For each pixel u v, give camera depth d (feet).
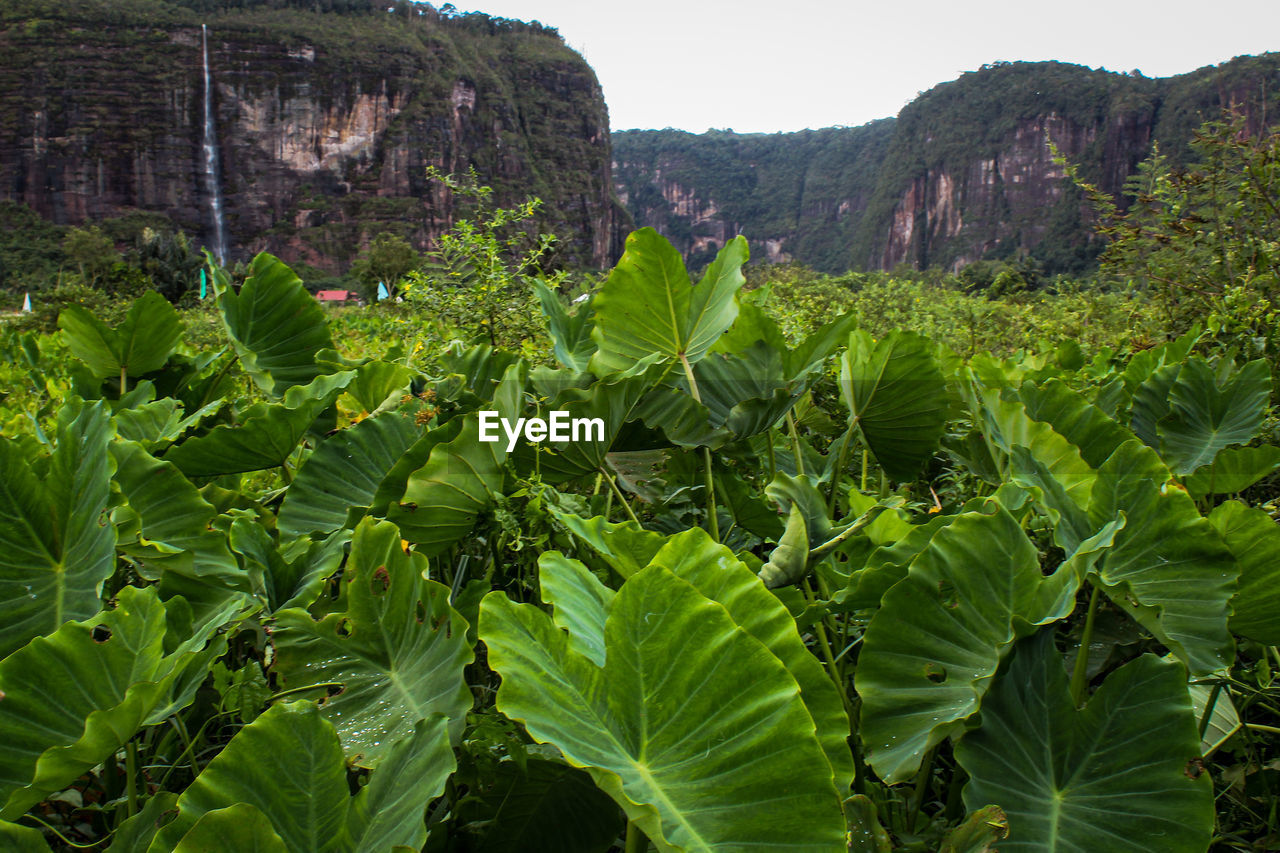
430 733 4.35
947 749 6.51
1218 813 6.20
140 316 13.99
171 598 6.11
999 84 519.60
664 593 3.86
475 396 10.17
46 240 345.31
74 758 4.09
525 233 21.66
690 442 8.39
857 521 6.33
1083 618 7.00
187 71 378.12
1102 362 19.47
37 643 4.70
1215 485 9.55
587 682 3.86
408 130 397.80
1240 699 6.33
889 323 40.91
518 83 483.92
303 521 8.77
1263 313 17.52
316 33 403.34
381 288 69.92
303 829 3.98
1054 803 4.61
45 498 6.23
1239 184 21.85
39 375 20.77
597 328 9.66
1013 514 6.68
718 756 3.62
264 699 5.68
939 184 528.22
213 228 376.07
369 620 5.71
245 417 9.77
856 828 4.48
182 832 3.80
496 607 3.79
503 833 5.16
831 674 6.21
